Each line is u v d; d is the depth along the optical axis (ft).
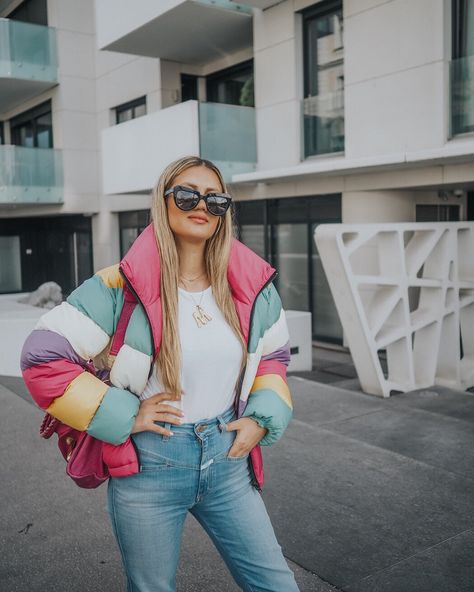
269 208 41.47
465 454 16.99
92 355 6.50
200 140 37.47
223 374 6.62
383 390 23.68
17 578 10.84
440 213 37.06
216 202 6.48
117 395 6.23
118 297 6.43
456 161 27.89
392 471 15.37
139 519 6.56
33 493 14.65
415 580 10.41
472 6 28.22
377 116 31.81
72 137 57.72
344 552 11.40
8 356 29.63
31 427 20.10
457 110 28.76
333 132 35.45
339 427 19.65
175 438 6.52
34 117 63.31
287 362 7.45
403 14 29.96
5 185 54.70
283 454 16.62
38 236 72.23
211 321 6.61
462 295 27.32
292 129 37.47
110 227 58.54
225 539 6.93
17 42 54.65
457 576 10.51
